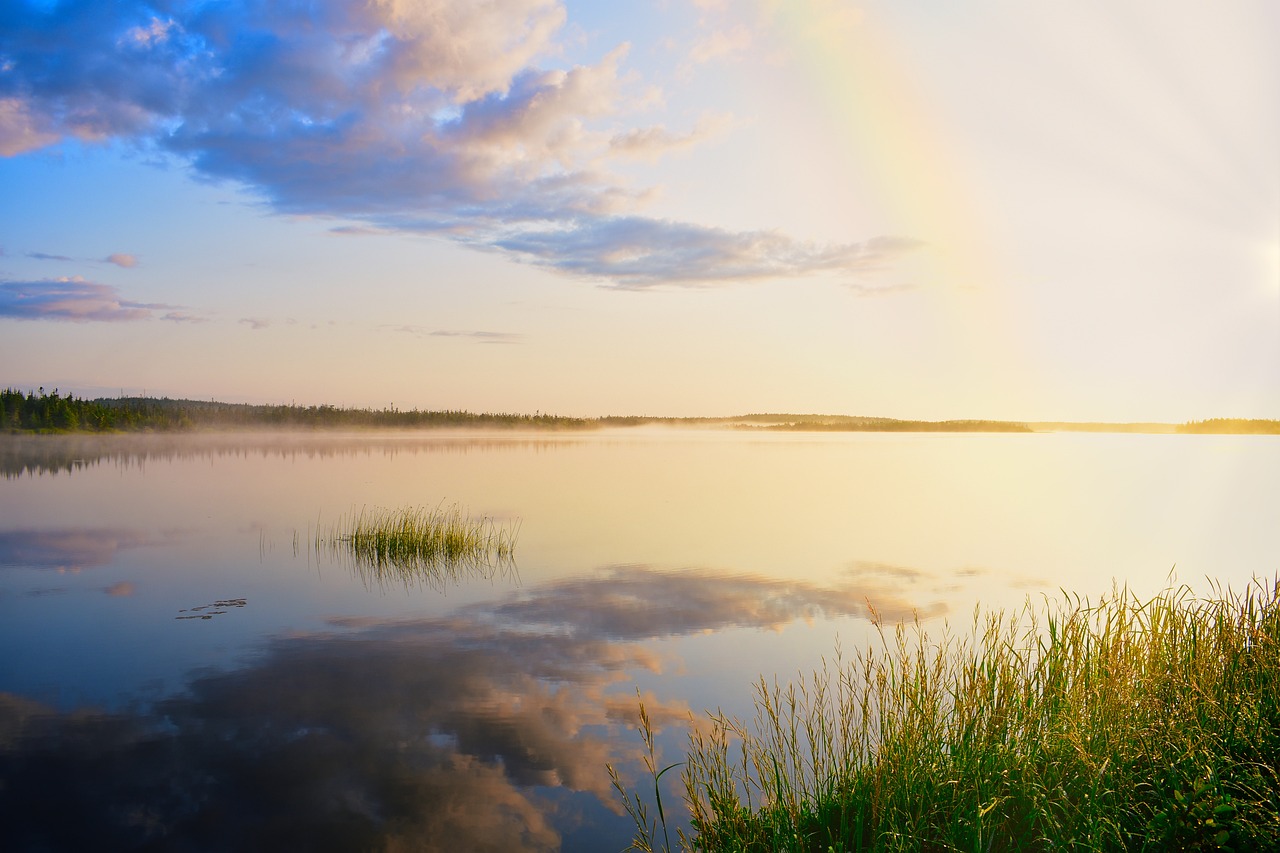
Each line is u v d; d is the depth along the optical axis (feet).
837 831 19.45
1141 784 18.51
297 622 50.37
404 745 30.73
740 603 54.80
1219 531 98.48
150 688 37.83
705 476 187.73
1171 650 24.45
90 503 123.13
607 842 23.35
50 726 32.91
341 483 160.35
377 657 42.39
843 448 396.57
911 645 41.16
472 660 41.68
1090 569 69.00
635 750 29.84
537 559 73.72
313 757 29.73
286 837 24.12
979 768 19.95
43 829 24.67
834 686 34.40
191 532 91.25
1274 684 21.84
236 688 37.65
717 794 21.31
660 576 65.31
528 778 27.76
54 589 60.85
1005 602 53.98
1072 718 21.18
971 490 159.74
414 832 24.21
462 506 118.93
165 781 27.96
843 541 86.33
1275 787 17.07
